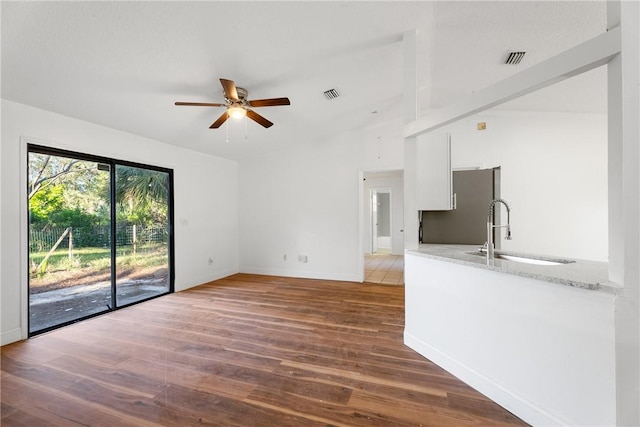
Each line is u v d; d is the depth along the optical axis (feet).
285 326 9.69
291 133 15.49
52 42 6.64
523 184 13.42
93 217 11.18
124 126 11.55
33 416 5.36
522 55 9.20
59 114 9.89
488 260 6.25
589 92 11.08
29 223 9.25
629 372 3.90
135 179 12.79
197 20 6.63
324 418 5.26
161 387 6.25
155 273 13.57
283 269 17.81
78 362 7.34
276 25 7.17
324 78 10.21
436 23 7.75
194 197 15.55
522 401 5.14
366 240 27.61
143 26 6.59
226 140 14.97
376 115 14.48
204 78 8.97
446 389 6.11
